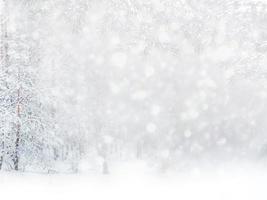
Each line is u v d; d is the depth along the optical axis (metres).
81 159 24.39
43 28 18.19
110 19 15.46
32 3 16.05
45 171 20.75
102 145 26.12
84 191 14.06
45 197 12.62
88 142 24.45
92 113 24.70
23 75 18.61
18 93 18.66
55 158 22.36
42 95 19.16
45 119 19.39
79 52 20.44
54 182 16.27
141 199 12.77
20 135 18.81
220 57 22.55
